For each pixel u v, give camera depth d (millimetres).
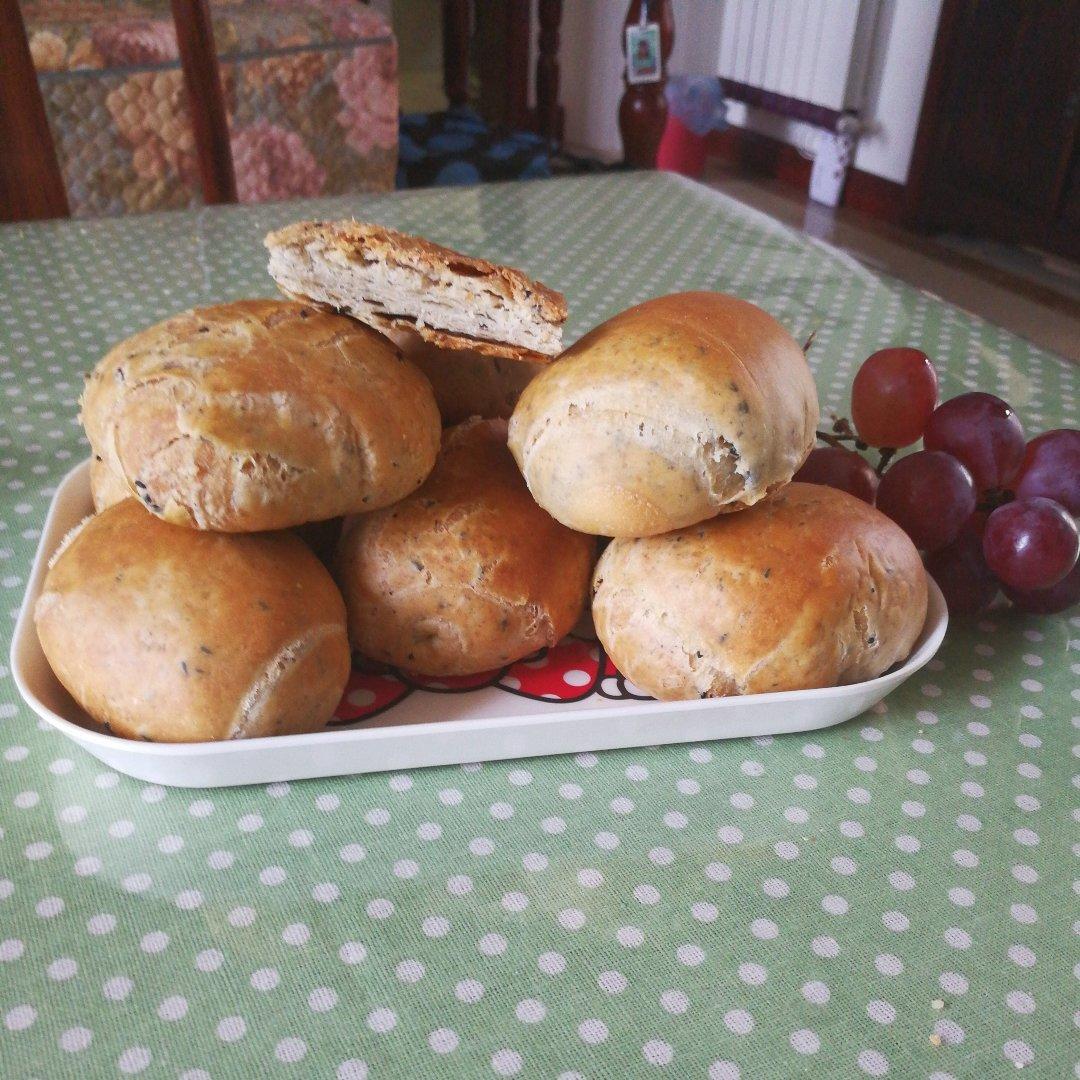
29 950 466
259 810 547
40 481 827
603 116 4207
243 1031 437
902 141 3514
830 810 563
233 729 541
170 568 547
